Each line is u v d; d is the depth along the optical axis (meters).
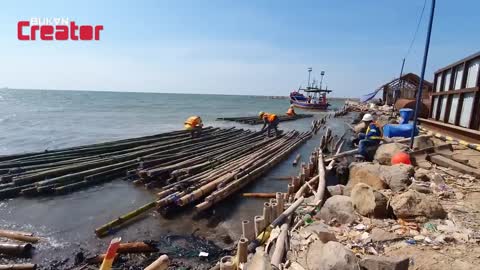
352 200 6.02
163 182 10.98
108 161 12.57
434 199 5.68
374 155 10.95
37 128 26.02
